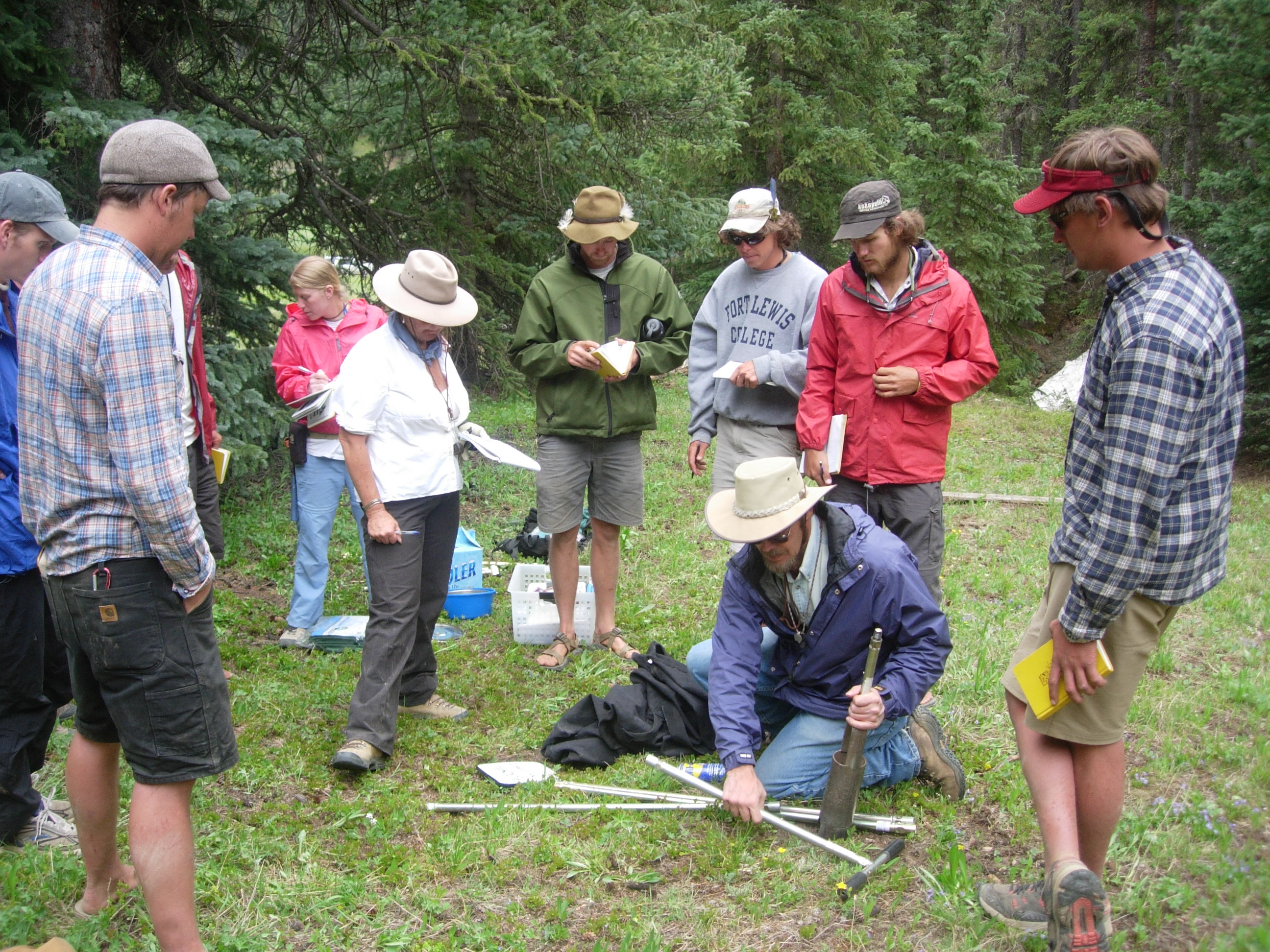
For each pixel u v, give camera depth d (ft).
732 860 10.34
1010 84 67.92
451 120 34.14
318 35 28.53
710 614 17.94
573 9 29.19
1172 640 16.65
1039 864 10.19
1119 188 7.59
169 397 7.70
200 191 8.07
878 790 11.74
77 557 7.77
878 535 11.01
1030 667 8.21
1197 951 8.53
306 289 16.24
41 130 19.88
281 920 9.50
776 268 14.90
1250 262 30.30
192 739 8.14
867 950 9.08
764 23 47.06
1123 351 7.45
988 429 36.50
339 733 13.28
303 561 16.20
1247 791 11.50
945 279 12.61
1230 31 23.08
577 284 15.38
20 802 10.19
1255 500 27.50
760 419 14.84
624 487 15.76
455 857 10.44
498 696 14.61
